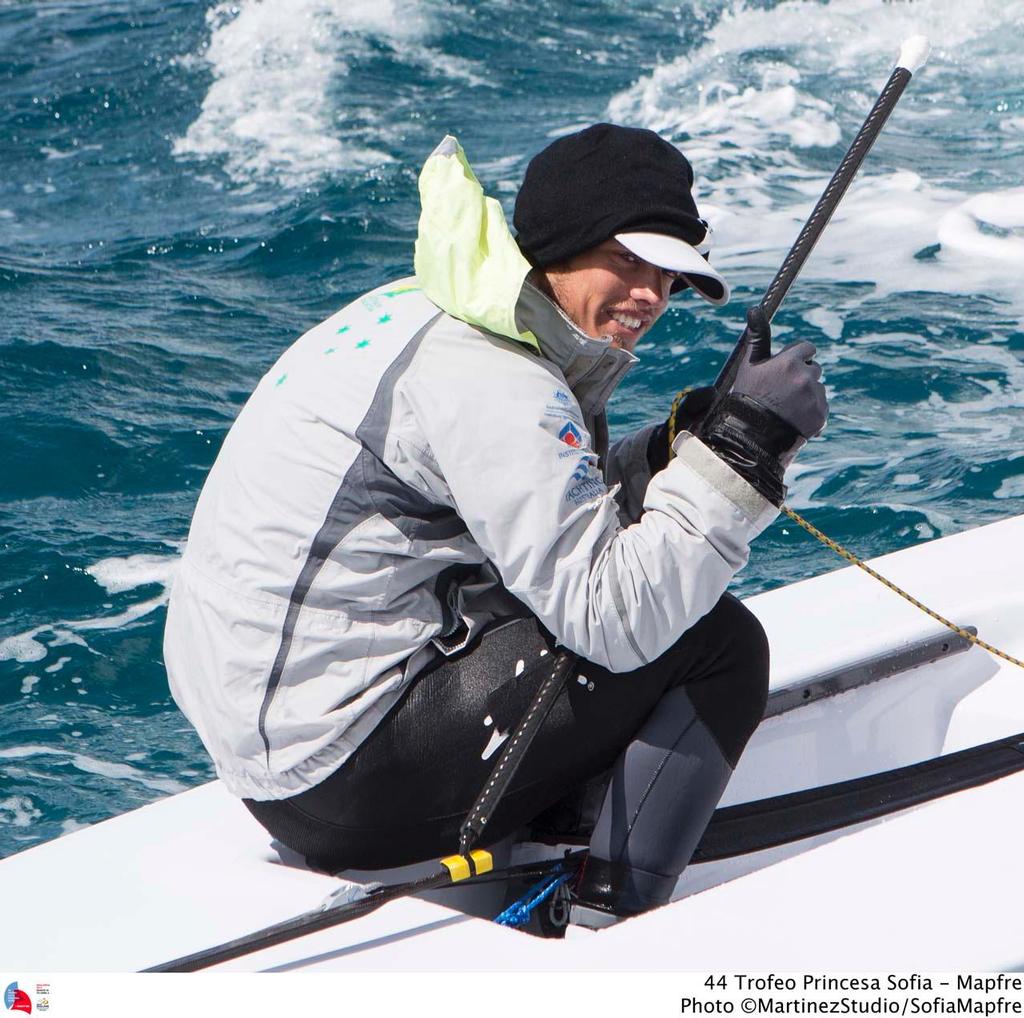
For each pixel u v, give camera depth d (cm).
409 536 644
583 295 667
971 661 948
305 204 2766
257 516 647
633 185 641
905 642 909
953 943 575
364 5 4031
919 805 796
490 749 672
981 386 1906
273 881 699
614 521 642
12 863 729
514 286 624
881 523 1573
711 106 3278
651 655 645
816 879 623
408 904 649
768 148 2975
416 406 627
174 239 2623
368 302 692
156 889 695
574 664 664
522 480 618
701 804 691
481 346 641
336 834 688
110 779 1241
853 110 3206
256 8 4031
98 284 2408
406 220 2692
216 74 3606
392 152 3070
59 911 680
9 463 1770
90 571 1551
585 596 624
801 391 634
